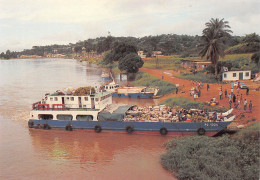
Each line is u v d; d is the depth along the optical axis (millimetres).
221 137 23000
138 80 70562
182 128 25812
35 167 20625
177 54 151000
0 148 24812
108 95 32375
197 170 17406
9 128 31281
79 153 23203
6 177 18984
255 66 61719
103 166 20453
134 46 93312
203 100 37562
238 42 99938
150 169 19484
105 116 28125
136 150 23328
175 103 38281
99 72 109000
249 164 17391
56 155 22906
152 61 117438
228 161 17672
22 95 54750
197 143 21484
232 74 53438
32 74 106312
